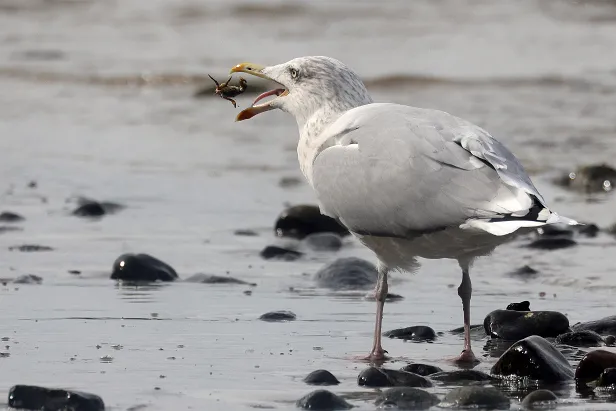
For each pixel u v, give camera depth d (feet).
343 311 40.09
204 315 39.14
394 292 43.09
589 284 44.16
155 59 102.78
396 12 122.21
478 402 28.78
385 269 35.35
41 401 28.45
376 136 34.45
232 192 63.57
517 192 31.27
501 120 79.05
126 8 126.52
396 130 34.09
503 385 30.99
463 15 120.57
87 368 32.30
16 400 28.50
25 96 90.43
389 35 111.45
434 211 32.48
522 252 50.39
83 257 48.75
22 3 128.57
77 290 42.68
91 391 30.04
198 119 83.15
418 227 32.99
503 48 105.09
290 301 41.47
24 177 66.18
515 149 71.97
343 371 32.50
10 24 119.44
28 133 78.18
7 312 39.09
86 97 90.27
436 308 40.73
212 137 77.92
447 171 32.50
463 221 31.91
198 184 65.26
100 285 43.62
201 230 55.06
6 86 93.86
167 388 30.45
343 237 54.49
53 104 87.81
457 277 45.93
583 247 51.06
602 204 60.18
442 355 34.55
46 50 107.34
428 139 33.30
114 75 96.94
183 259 48.91
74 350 34.27
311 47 106.52
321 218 54.75
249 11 123.03
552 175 66.08
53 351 34.12
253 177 67.31
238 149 74.64
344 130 35.99
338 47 106.32
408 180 33.04
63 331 36.60
